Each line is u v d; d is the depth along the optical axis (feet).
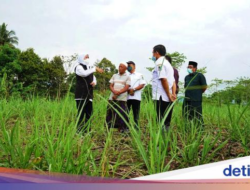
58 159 8.58
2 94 20.26
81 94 17.47
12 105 20.17
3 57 92.27
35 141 9.56
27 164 9.02
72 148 9.12
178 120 13.06
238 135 12.80
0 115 12.82
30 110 18.57
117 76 17.33
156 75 12.65
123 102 16.75
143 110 18.02
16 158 9.62
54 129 10.23
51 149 8.70
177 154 11.16
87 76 17.67
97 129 13.42
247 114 13.08
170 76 12.69
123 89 16.69
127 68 19.01
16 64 90.38
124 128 15.93
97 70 16.69
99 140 12.85
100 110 15.08
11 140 9.56
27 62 95.61
